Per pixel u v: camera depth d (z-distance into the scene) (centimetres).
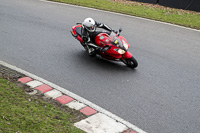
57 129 463
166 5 1541
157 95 636
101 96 617
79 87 652
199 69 789
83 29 762
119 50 716
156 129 513
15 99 545
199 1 1430
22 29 1034
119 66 789
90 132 475
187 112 575
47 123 476
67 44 927
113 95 625
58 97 591
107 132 483
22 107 516
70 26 1112
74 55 844
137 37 1034
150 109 577
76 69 749
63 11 1330
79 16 1261
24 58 790
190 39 1053
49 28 1069
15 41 912
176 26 1210
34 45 893
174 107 590
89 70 749
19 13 1244
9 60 767
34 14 1245
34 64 758
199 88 680
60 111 528
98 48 752
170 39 1038
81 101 586
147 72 753
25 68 728
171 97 630
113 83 682
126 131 493
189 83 702
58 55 833
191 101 619
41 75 697
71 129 471
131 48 920
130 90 652
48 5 1434
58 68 747
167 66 797
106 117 533
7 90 578
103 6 1491
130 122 527
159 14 1387
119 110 565
